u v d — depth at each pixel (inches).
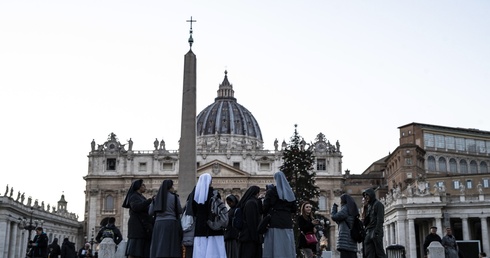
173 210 648.4
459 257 1106.1
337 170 5073.8
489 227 2933.1
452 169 4594.0
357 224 713.0
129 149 5073.8
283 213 639.8
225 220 628.7
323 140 5142.7
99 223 4970.5
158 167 5054.1
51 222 4084.6
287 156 3053.6
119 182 5049.2
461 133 4712.1
